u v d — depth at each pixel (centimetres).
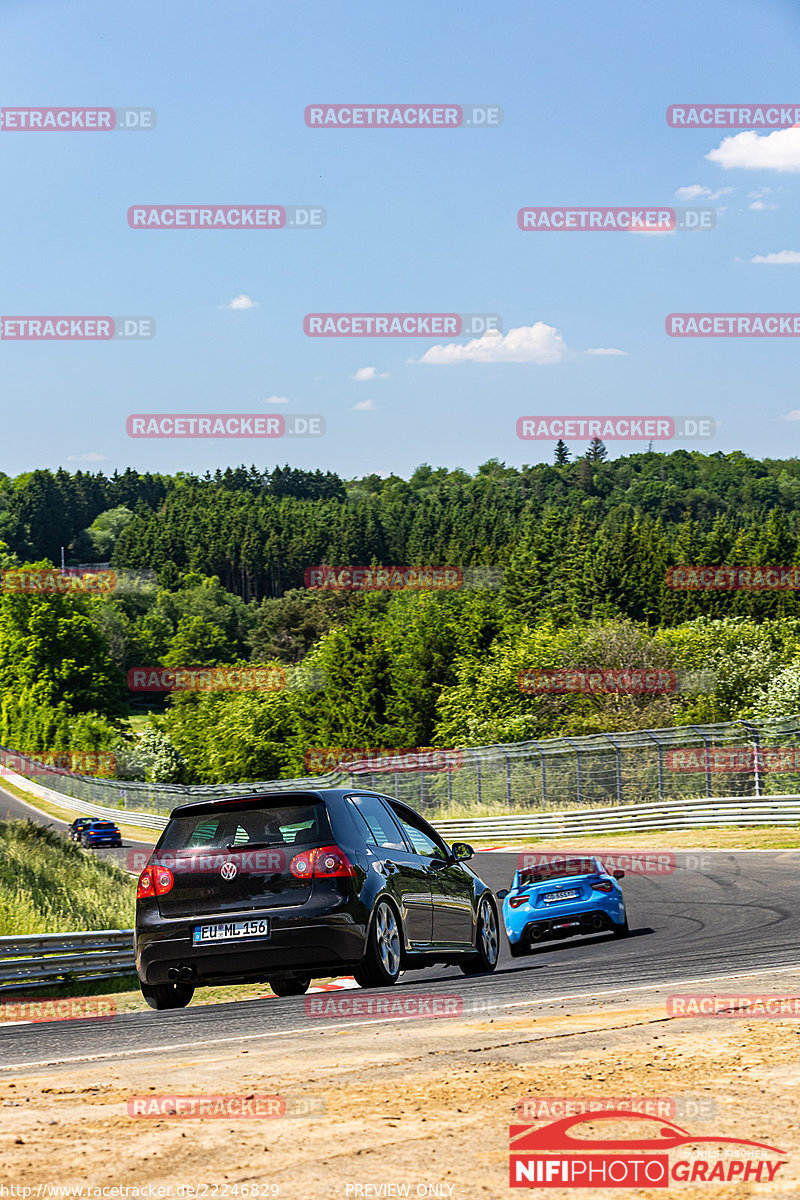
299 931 3366
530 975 3881
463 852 4384
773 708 18475
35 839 11431
